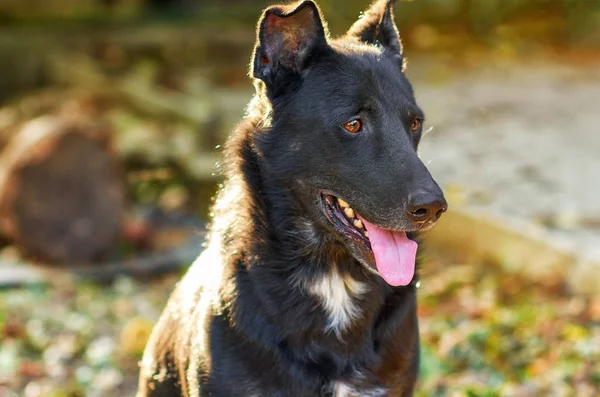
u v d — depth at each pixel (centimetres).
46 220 1097
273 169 512
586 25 2270
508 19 2284
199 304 516
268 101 518
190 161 1373
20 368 823
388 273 490
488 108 1658
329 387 503
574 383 734
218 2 2689
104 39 2027
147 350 571
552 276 935
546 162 1298
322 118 504
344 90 505
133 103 1650
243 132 527
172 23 2356
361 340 507
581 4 2255
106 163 1127
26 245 1098
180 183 1352
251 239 513
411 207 480
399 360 516
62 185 1103
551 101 1717
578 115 1599
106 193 1121
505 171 1254
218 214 536
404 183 487
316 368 500
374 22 566
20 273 1062
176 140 1410
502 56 2175
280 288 504
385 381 514
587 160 1305
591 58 2162
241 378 492
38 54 1936
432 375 748
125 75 1795
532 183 1198
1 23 2256
